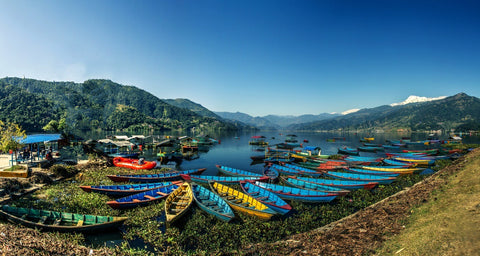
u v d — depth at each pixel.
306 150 65.94
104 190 25.27
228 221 19.77
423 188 19.70
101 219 17.81
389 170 38.78
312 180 31.88
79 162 42.06
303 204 24.80
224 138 149.25
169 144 69.38
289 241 15.95
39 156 42.12
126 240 17.02
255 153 71.38
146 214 21.06
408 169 37.19
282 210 20.97
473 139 127.56
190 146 72.38
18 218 16.66
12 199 22.95
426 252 10.67
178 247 16.16
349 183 31.28
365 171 38.84
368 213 18.50
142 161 41.78
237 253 14.76
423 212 14.86
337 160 49.69
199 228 19.16
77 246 14.04
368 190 28.92
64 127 112.44
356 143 120.81
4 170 28.89
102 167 39.62
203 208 21.50
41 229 16.55
